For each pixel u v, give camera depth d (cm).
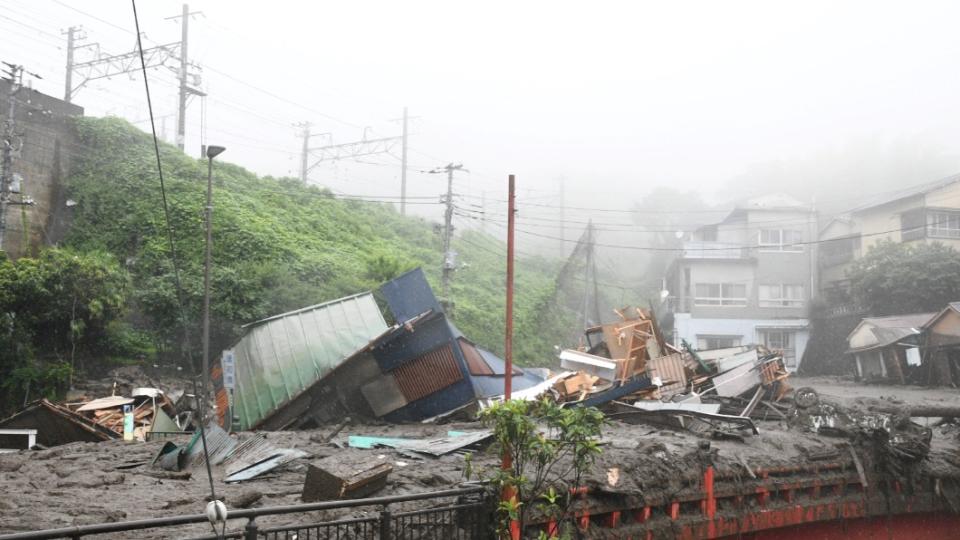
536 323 4725
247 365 2447
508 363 1022
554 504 960
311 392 2373
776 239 5650
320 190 5347
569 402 2206
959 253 4619
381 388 2441
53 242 3691
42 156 3759
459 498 920
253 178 4841
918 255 4653
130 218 3769
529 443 902
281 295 3384
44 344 2733
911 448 1778
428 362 2419
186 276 3419
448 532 891
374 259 3994
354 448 1569
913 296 4622
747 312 5531
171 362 3166
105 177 3962
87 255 3341
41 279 2683
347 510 977
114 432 1997
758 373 2417
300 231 4362
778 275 5569
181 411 2502
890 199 5147
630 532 1214
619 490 1186
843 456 1741
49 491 1073
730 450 1602
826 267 5731
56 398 2536
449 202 3928
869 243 5353
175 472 1280
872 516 1747
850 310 5103
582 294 5662
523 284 5428
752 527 1484
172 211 3812
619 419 2059
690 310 5541
